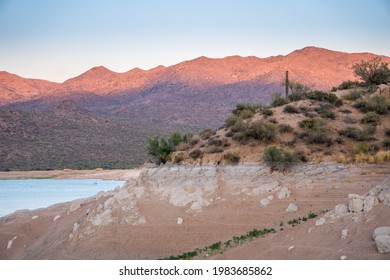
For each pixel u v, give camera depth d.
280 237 26.80
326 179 37.91
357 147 40.88
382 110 46.41
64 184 128.62
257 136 42.72
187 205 37.81
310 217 34.03
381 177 37.47
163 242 35.28
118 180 144.25
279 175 39.03
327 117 45.69
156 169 42.06
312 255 23.17
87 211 40.78
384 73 55.44
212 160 41.25
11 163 186.50
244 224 35.34
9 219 46.47
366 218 23.95
